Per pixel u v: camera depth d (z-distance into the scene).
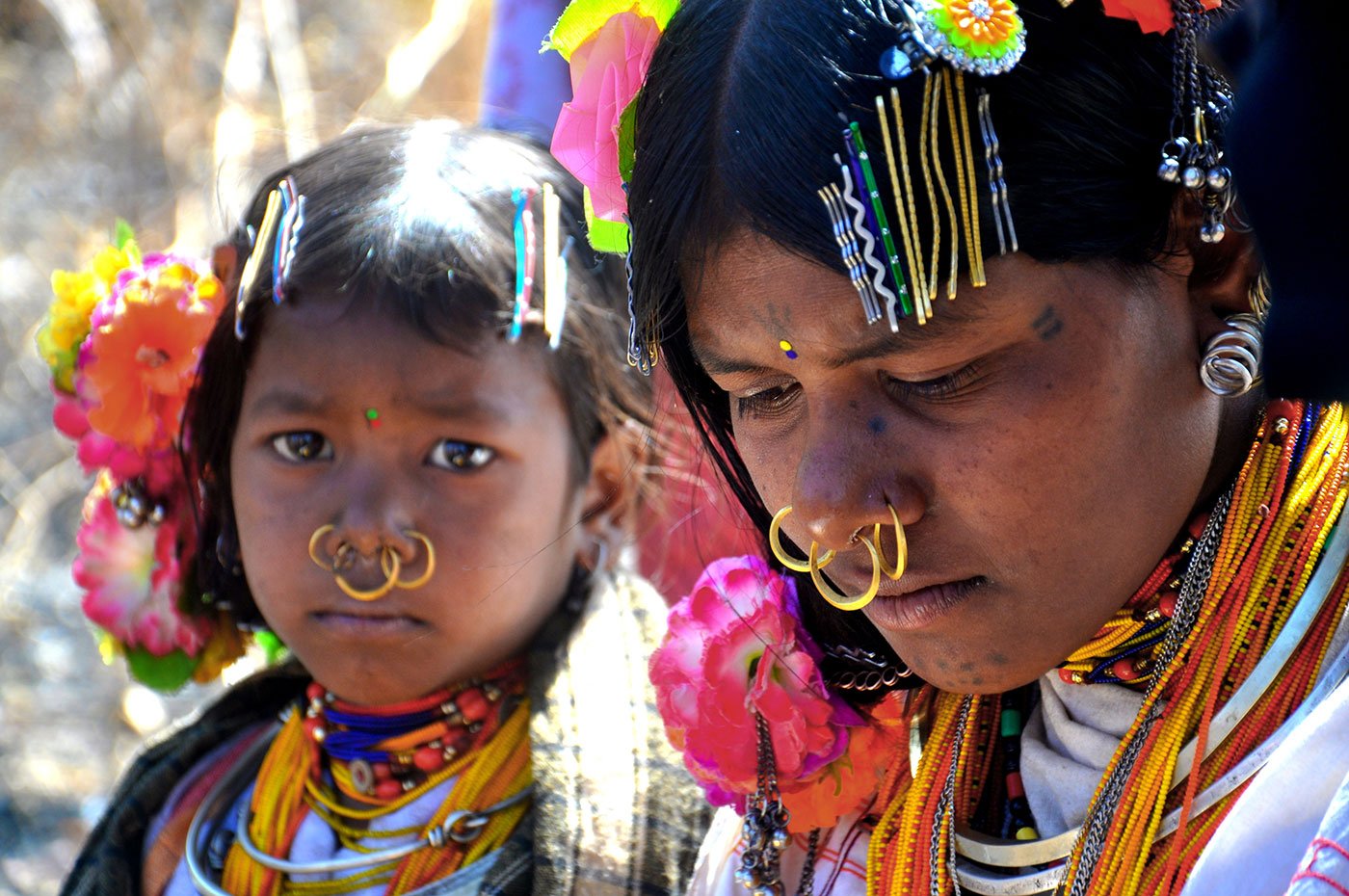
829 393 1.39
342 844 2.22
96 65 5.84
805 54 1.34
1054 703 1.65
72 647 5.06
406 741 2.21
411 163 2.24
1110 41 1.34
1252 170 1.19
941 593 1.42
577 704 2.18
